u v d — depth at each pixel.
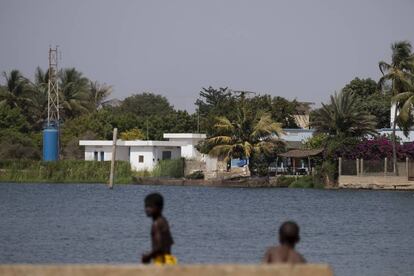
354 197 180.75
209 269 28.28
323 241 100.06
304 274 28.19
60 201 169.88
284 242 31.22
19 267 28.42
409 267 77.56
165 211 146.75
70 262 79.44
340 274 73.38
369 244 96.69
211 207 156.38
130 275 28.25
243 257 82.94
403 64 196.38
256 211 147.00
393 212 145.75
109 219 127.38
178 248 89.69
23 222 122.56
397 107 198.25
